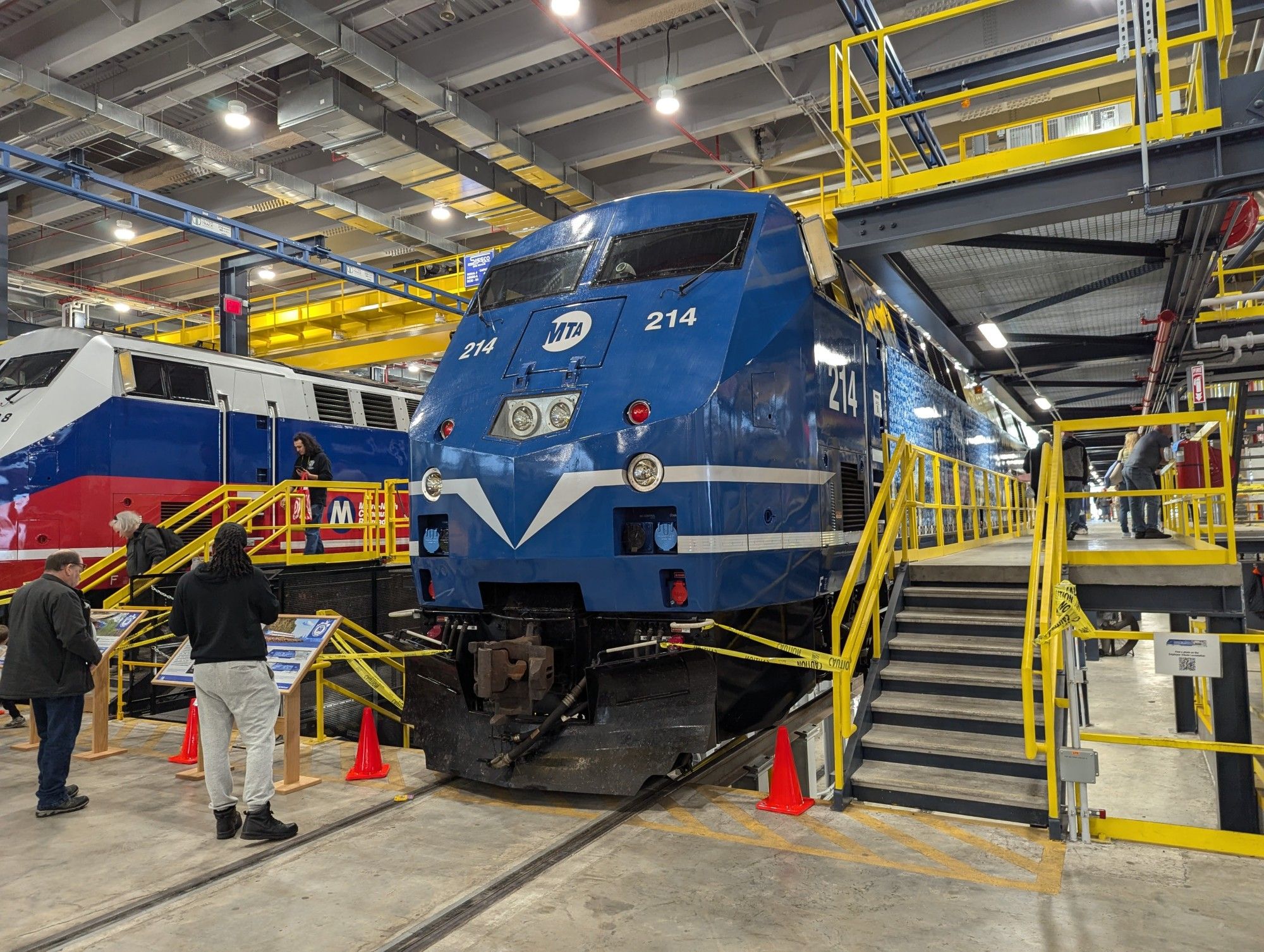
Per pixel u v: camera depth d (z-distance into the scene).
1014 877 4.33
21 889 4.51
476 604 6.01
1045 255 8.05
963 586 7.05
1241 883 4.21
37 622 5.71
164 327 31.53
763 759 6.76
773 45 15.75
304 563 10.76
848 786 5.52
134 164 22.25
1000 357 12.11
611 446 5.49
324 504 11.48
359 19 15.48
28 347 11.29
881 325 8.62
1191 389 10.92
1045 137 11.70
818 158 20.95
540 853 4.82
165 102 17.58
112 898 4.37
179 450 11.65
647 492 5.40
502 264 7.18
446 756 6.07
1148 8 6.41
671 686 5.57
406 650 6.36
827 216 11.12
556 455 5.62
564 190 20.11
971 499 11.28
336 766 6.85
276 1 13.35
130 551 9.59
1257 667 12.98
